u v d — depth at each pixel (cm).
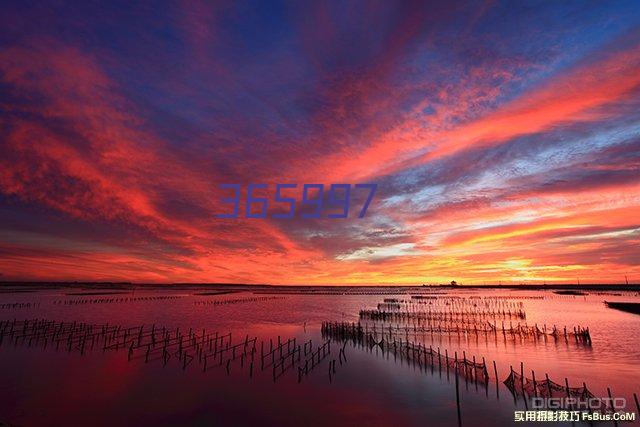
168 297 17412
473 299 16412
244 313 9512
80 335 5153
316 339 5316
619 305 9694
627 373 3309
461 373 3244
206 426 2225
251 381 3111
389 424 2250
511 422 2241
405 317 8088
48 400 2627
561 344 4694
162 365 3622
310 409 2484
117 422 2269
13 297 14562
